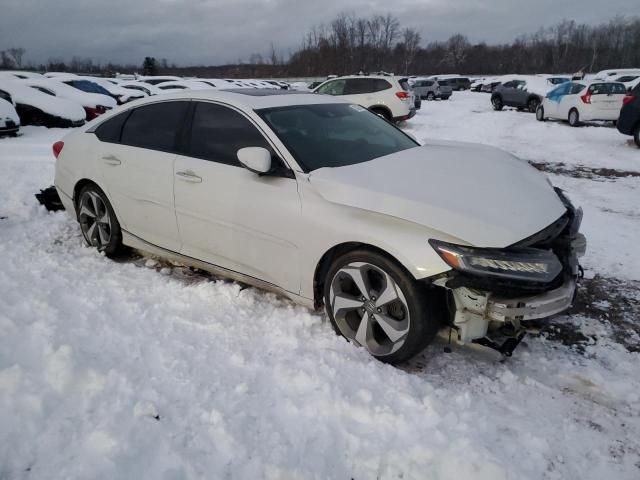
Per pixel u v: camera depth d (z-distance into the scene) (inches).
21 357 105.7
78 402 93.5
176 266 166.7
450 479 78.1
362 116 158.4
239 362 108.5
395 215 102.7
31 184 273.6
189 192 138.0
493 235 97.0
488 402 99.2
